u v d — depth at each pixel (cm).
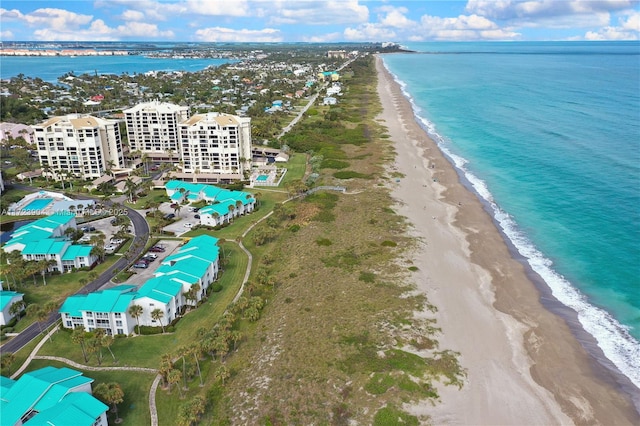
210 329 8600
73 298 8738
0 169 16875
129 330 8488
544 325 8606
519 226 12800
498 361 7594
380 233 12331
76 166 17188
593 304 9281
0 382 6625
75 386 6444
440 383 7012
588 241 11831
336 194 15362
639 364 7662
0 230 13088
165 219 13625
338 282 9950
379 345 7850
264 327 8556
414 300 9225
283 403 6675
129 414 6612
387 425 6231
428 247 11562
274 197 15650
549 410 6625
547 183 15925
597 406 6738
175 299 8956
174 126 19825
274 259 11231
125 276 10400
